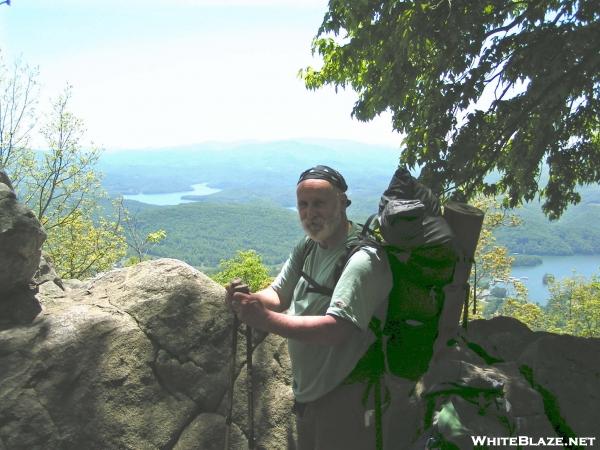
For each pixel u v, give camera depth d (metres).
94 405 2.80
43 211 35.97
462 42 9.80
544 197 11.88
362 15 9.93
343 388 2.21
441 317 2.37
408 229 2.04
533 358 3.42
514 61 10.11
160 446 2.83
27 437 2.65
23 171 35.28
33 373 2.78
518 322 4.22
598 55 8.92
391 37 9.79
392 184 2.33
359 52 10.94
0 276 3.00
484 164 11.66
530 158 10.78
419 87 11.27
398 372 2.14
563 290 55.47
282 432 3.15
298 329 2.01
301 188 2.20
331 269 2.21
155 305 3.12
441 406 2.48
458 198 10.87
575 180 11.57
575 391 3.22
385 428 2.56
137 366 2.93
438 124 10.52
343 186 2.26
